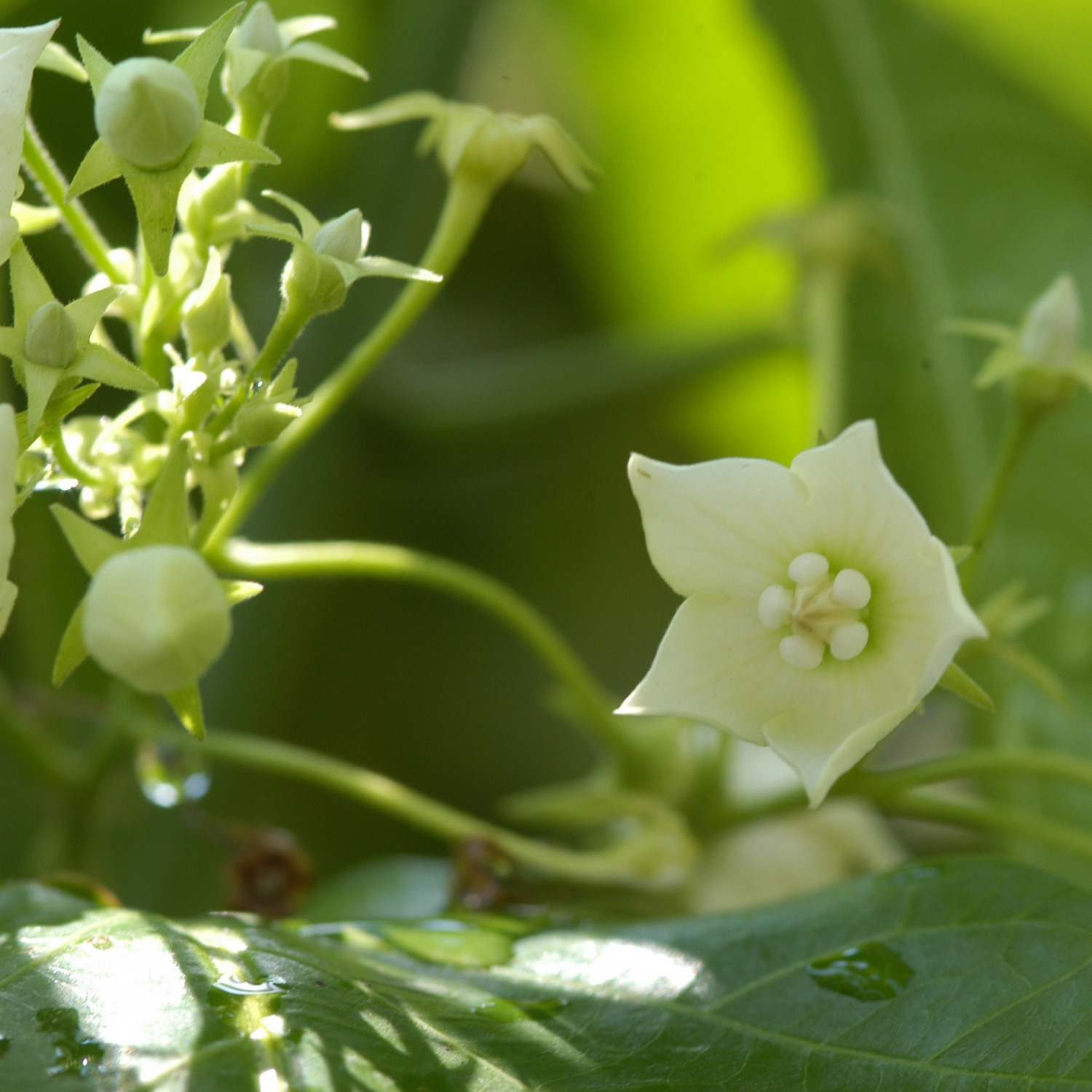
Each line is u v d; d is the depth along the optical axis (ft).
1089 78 1.98
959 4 2.00
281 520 1.73
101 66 1.35
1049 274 1.96
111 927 1.35
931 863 1.40
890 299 1.96
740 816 1.54
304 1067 1.31
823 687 1.36
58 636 1.61
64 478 1.37
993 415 1.87
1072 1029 1.35
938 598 1.35
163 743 1.50
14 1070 1.30
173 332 1.39
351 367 1.44
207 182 1.38
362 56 1.87
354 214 1.36
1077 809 1.60
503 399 1.85
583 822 1.53
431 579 1.50
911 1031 1.36
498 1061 1.34
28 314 1.35
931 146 2.05
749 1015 1.37
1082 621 1.67
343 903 1.55
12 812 1.73
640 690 1.36
